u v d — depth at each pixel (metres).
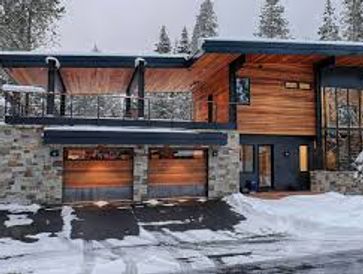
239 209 19.34
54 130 18.64
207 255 12.99
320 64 24.61
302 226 16.72
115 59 22.16
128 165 20.52
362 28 39.47
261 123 23.81
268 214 17.98
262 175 24.20
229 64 22.97
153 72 24.56
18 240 14.39
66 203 19.48
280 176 24.42
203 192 21.47
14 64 21.34
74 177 19.81
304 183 24.81
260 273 11.20
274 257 12.77
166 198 20.94
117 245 14.07
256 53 21.23
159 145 20.47
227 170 21.67
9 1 31.12
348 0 40.91
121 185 20.34
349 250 13.52
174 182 21.16
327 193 22.62
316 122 24.84
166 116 41.19
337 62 24.75
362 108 26.23
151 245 14.13
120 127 20.28
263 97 24.00
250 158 23.94
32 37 33.38
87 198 19.89
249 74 23.86
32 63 21.36
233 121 22.61
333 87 25.58
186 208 19.28
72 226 16.14
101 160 20.20
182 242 14.52
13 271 11.48
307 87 24.98
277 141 24.48
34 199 19.09
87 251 13.37
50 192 19.27
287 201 20.52
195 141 20.42
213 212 18.72
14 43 30.88
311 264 11.98
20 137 19.14
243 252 13.33
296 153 24.84
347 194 24.03
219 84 24.77
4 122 19.22
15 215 17.36
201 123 21.45
